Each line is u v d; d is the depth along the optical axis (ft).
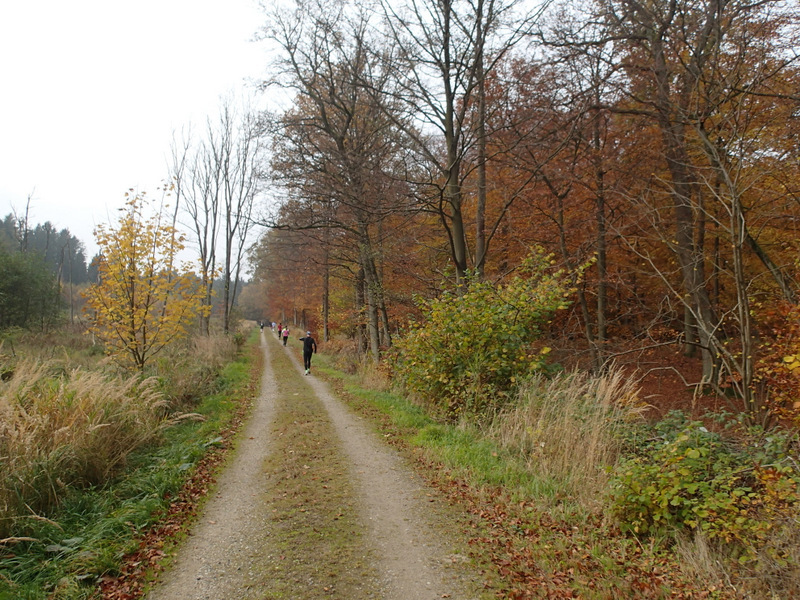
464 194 45.29
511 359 28.07
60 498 15.60
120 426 20.72
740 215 22.04
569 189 43.04
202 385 36.40
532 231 49.55
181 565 12.66
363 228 52.75
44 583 11.48
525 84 37.29
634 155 38.52
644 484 14.44
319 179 47.21
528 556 13.04
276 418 30.81
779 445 14.98
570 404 22.06
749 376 21.22
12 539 12.21
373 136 53.01
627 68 36.06
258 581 11.84
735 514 12.64
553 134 37.22
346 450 23.31
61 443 17.52
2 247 88.38
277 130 50.55
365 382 45.37
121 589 11.54
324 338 103.71
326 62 48.06
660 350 50.70
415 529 14.78
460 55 37.63
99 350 55.36
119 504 16.40
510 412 24.40
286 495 17.53
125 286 34.65
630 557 12.85
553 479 18.03
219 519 15.56
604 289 47.21
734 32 27.81
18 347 54.24
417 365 32.09
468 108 42.11
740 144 24.64
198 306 37.96
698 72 28.84
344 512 16.02
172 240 36.37
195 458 21.45
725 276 42.39
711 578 11.48
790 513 12.01
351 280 65.41
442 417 29.12
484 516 15.67
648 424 21.98
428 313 31.83
